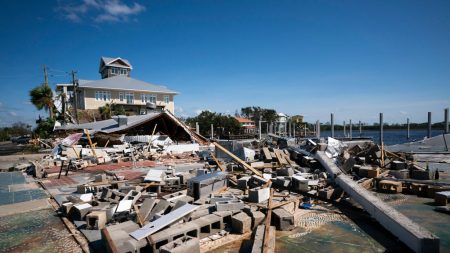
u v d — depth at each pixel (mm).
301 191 8102
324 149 12898
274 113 83188
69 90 48062
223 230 5438
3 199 8320
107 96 44281
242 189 8594
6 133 65625
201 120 62406
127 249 4133
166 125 28859
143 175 11703
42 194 8930
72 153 17625
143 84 49625
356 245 4953
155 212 5785
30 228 5871
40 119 40938
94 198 7297
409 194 8484
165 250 4078
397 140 49344
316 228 5750
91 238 5156
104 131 23828
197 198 7418
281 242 5102
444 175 11016
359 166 10953
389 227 5320
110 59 53844
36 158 20625
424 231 4605
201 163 15906
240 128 63188
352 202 7344
